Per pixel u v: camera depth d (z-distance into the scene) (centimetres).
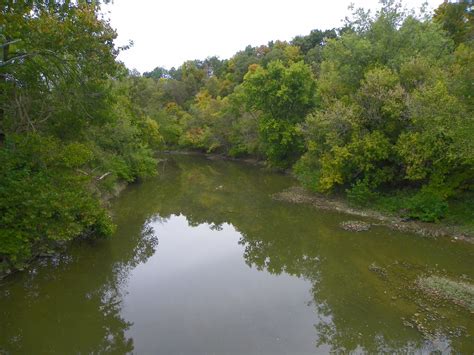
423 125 1739
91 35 1260
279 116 3703
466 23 3030
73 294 1137
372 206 2027
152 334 911
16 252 1099
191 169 4431
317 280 1238
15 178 1184
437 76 1808
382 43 2327
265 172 3941
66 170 1471
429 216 1714
